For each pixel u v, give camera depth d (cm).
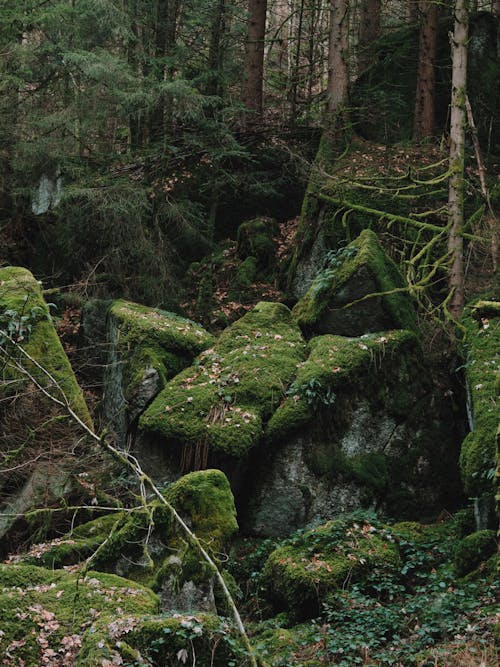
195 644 541
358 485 1030
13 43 1527
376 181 1479
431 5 1647
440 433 1081
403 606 755
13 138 1539
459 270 1174
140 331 1177
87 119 1535
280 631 736
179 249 1611
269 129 1758
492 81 1733
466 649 593
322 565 811
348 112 1678
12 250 1582
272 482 1031
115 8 1494
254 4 1755
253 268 1527
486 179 1513
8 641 555
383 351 1076
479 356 1027
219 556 736
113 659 526
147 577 710
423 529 962
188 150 1700
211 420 1042
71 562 843
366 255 1178
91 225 1533
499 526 809
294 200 1703
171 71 1638
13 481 973
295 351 1124
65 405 680
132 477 1038
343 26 1678
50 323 1092
